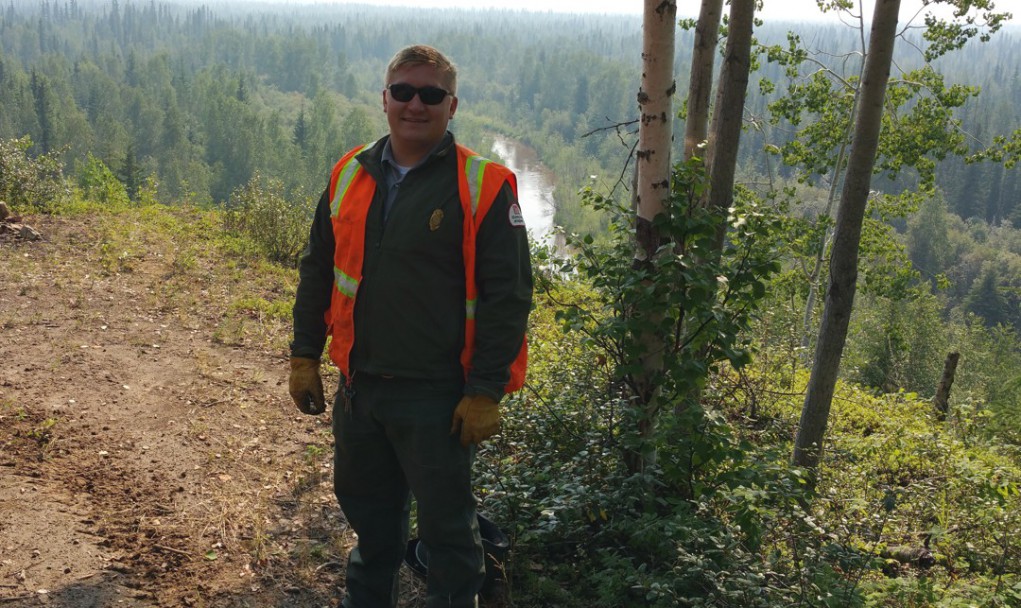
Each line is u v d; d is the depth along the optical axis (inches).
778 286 782.5
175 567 146.7
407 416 109.3
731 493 162.2
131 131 5748.0
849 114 896.3
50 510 155.7
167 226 450.6
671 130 167.3
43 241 373.4
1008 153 864.9
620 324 162.1
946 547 217.0
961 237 4347.9
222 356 263.9
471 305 108.7
